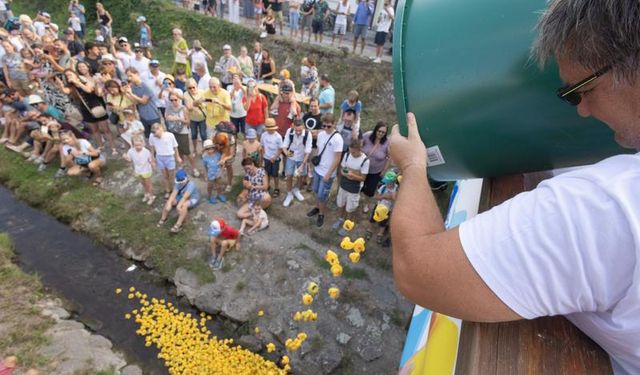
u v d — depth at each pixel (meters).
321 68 11.64
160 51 13.65
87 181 8.12
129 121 7.39
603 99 0.61
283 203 7.49
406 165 0.93
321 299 5.91
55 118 8.15
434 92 0.99
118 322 5.98
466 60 0.92
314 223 7.09
